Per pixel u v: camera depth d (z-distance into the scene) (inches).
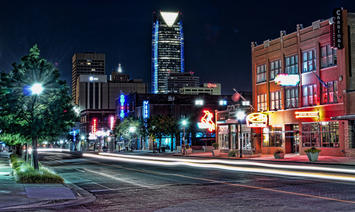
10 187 714.8
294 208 482.9
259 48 2183.8
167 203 544.4
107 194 655.8
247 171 1061.8
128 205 536.4
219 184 760.3
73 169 1328.7
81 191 701.9
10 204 530.3
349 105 1567.4
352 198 556.4
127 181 861.8
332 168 1133.1
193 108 4074.8
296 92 1897.1
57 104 957.2
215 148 2203.5
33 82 931.3
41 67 956.0
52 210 500.4
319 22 1742.1
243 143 2246.6
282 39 1991.9
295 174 937.5
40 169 1027.3
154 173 1050.7
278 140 2001.7
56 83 966.4
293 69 1930.4
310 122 1777.8
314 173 960.9
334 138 1651.1
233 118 2322.8
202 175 964.0
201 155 2224.4
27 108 947.3
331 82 1680.6
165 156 2372.0
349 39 1600.6
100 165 1526.8
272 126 2048.5
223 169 1158.3
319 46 1744.6
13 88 926.4
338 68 1621.6
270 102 2086.6
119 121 4881.9
